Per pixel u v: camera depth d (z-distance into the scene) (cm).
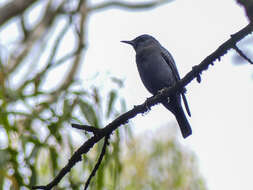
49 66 1107
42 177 1062
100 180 966
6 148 958
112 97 1030
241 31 634
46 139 1002
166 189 1091
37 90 1081
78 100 1021
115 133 988
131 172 1102
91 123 998
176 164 1123
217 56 679
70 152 1003
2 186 922
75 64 1445
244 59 641
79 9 1562
